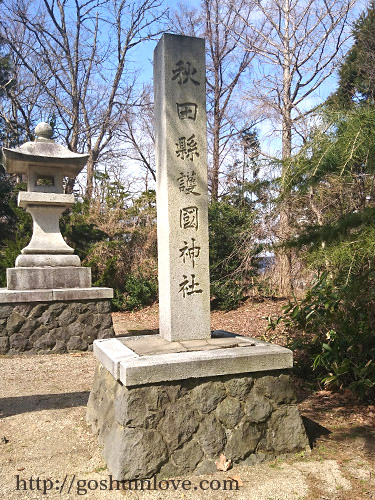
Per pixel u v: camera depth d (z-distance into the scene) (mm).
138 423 2766
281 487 2678
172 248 3436
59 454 3164
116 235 11688
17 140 16594
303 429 3152
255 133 14203
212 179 13781
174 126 3457
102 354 3320
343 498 2580
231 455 2934
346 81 10438
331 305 4453
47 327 6367
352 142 3195
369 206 4066
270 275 9422
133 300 10594
